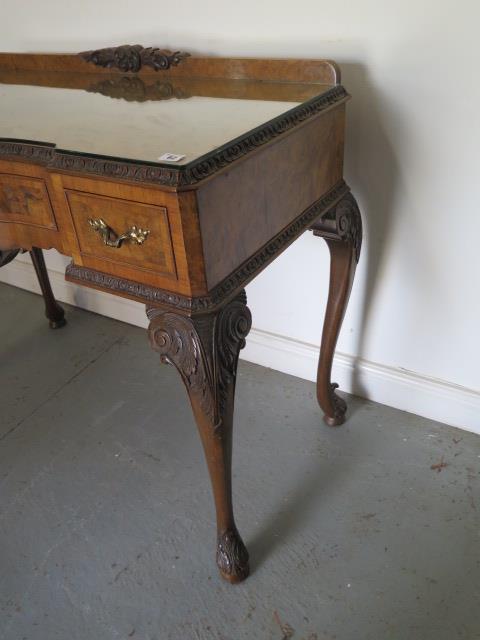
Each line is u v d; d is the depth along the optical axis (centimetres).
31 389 139
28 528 105
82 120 81
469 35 81
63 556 99
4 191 81
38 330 162
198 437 122
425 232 101
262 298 129
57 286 171
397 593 89
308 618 87
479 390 112
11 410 133
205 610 89
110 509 107
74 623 89
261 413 125
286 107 78
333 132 86
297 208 82
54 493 111
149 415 129
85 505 108
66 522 105
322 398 116
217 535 91
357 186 103
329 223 92
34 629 88
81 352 152
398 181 99
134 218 65
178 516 104
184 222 61
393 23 86
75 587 94
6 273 182
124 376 142
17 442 124
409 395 119
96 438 123
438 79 87
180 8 102
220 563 91
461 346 109
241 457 115
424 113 90
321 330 126
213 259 66
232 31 100
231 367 73
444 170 94
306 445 116
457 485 105
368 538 97
